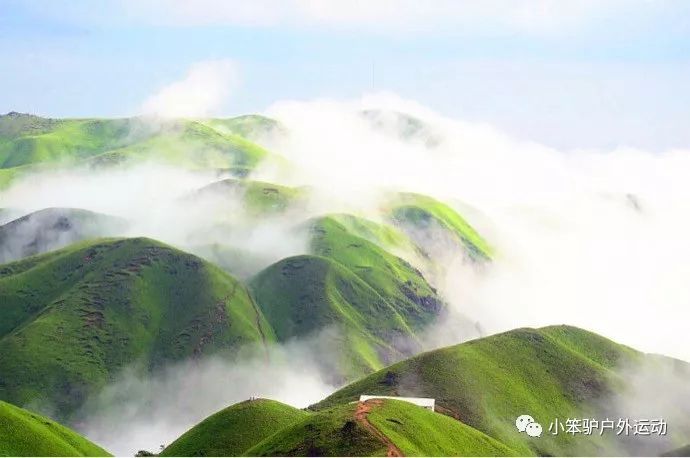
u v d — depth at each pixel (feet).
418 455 624.18
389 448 615.98
